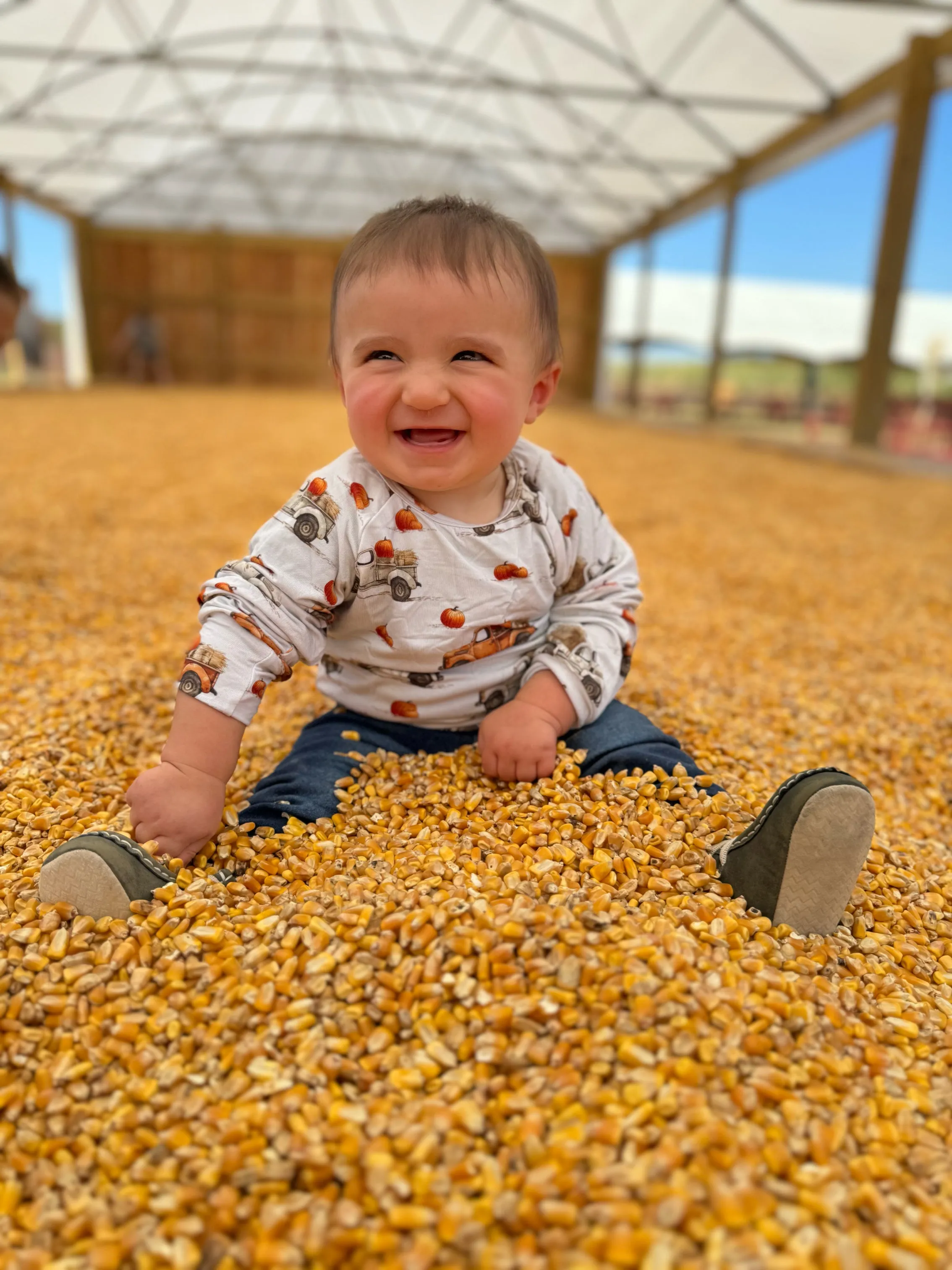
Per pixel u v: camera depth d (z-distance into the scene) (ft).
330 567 4.48
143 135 45.68
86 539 12.03
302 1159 2.70
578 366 60.70
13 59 34.81
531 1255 2.43
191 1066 3.11
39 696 6.38
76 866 3.66
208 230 57.41
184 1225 2.56
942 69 26.43
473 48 34.73
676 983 3.26
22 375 52.24
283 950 3.50
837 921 4.00
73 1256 2.53
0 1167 2.85
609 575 5.34
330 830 4.39
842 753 6.54
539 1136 2.76
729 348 70.74
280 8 32.81
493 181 52.29
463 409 4.19
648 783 4.61
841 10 25.73
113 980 3.42
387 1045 3.15
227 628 4.29
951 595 11.64
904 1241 2.53
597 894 3.75
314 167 51.57
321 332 59.26
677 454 28.12
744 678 8.05
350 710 5.20
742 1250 2.39
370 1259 2.48
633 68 32.58
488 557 4.72
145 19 33.04
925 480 22.79
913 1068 3.28
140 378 57.11
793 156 36.04
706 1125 2.75
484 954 3.41
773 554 13.73
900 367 54.24
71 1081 3.07
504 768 4.67
